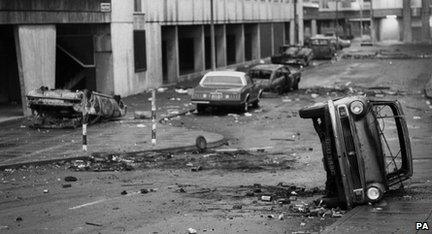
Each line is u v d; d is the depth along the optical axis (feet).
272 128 92.43
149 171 60.59
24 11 98.63
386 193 44.57
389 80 164.35
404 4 377.30
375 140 42.32
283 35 269.23
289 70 141.79
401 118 44.80
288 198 46.21
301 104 121.60
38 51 103.09
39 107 89.61
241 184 52.95
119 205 44.52
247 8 219.82
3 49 116.67
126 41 133.59
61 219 40.55
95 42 128.06
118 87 130.82
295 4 271.08
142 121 97.81
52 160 65.26
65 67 125.90
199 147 72.84
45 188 51.96
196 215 40.91
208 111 112.98
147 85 144.87
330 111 42.24
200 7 175.94
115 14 128.57
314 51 250.78
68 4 110.73
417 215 36.19
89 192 49.85
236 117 104.68
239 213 41.39
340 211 41.22
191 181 54.85
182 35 181.88
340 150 41.81
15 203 45.98
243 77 111.14
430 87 139.44
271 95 135.44
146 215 41.16
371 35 385.09
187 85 158.61
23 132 86.33
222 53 200.34
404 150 45.39
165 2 153.38
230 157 68.80
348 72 192.75
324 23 438.81
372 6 389.80
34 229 38.04
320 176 56.39
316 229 36.32
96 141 77.92
